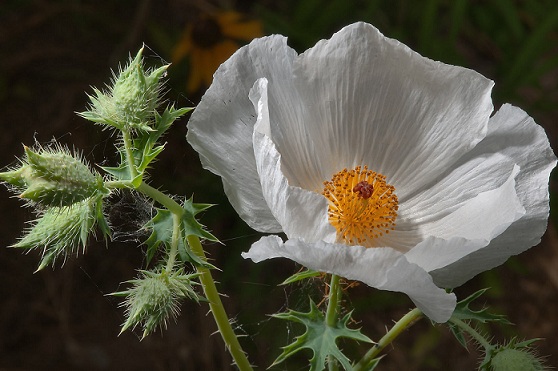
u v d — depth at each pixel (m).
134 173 0.37
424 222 0.39
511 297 0.64
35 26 0.68
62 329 0.61
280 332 0.59
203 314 0.62
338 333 0.38
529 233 0.37
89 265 0.62
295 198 0.36
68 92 0.66
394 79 0.39
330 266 0.35
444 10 0.71
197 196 0.61
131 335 0.61
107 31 0.69
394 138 0.40
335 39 0.38
